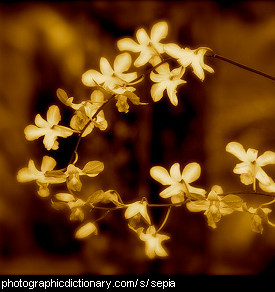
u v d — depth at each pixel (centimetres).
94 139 198
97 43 214
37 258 235
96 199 84
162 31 84
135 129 196
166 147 201
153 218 201
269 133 233
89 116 84
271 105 236
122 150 196
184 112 205
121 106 83
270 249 225
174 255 203
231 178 227
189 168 83
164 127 201
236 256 223
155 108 198
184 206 204
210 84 225
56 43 237
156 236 84
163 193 83
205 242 208
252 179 84
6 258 234
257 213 84
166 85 84
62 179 84
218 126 227
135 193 194
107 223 195
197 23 213
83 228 85
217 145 225
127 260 197
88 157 203
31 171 84
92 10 212
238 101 234
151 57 85
